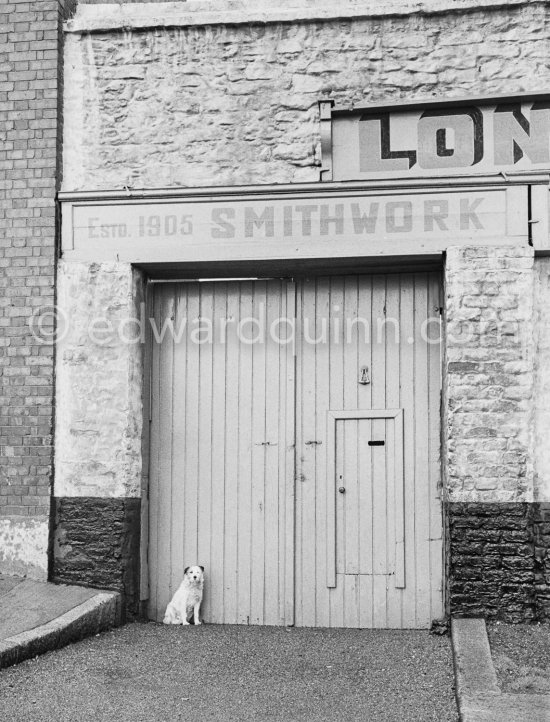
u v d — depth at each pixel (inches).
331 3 300.0
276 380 304.2
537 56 285.7
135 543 294.8
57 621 259.4
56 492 293.0
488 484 272.1
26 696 217.6
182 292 311.4
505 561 269.7
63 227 298.8
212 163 296.5
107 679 232.4
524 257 276.1
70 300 296.8
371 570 293.7
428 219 281.4
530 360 274.4
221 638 273.3
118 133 301.3
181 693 224.1
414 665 244.1
